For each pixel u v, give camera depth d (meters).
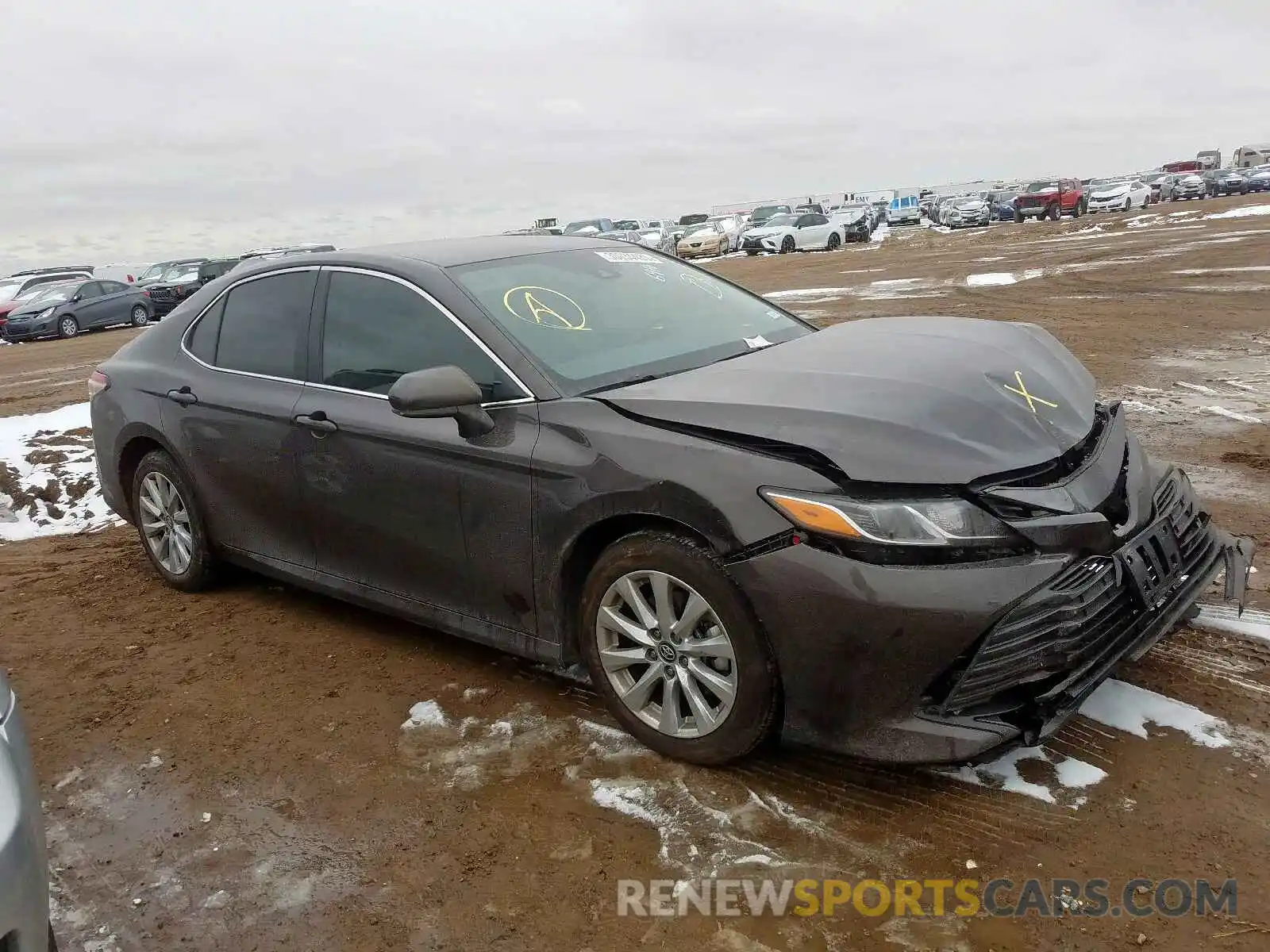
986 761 2.83
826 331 3.95
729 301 4.27
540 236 4.51
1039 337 3.74
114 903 2.71
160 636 4.49
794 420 2.82
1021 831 2.69
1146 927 2.33
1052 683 2.70
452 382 3.14
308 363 4.06
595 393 3.27
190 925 2.60
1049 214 41.53
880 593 2.57
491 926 2.51
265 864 2.82
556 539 3.19
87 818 3.12
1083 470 2.91
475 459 3.35
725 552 2.78
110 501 5.26
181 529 4.87
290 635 4.39
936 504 2.59
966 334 3.63
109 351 18.36
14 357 19.08
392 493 3.65
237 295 4.52
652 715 3.16
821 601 2.64
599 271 4.09
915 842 2.68
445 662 4.01
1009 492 2.66
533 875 2.68
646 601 3.08
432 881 2.69
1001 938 2.33
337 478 3.85
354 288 3.96
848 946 2.35
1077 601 2.67
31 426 8.71
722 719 2.93
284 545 4.27
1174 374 8.66
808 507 2.65
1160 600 2.93
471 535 3.44
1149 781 2.85
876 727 2.67
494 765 3.22
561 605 3.28
